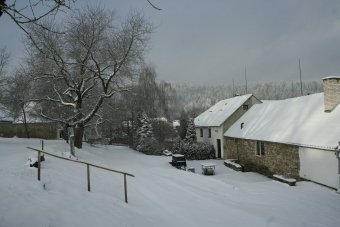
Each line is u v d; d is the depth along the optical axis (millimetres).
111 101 32219
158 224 8625
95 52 24578
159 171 20516
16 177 10227
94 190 11008
